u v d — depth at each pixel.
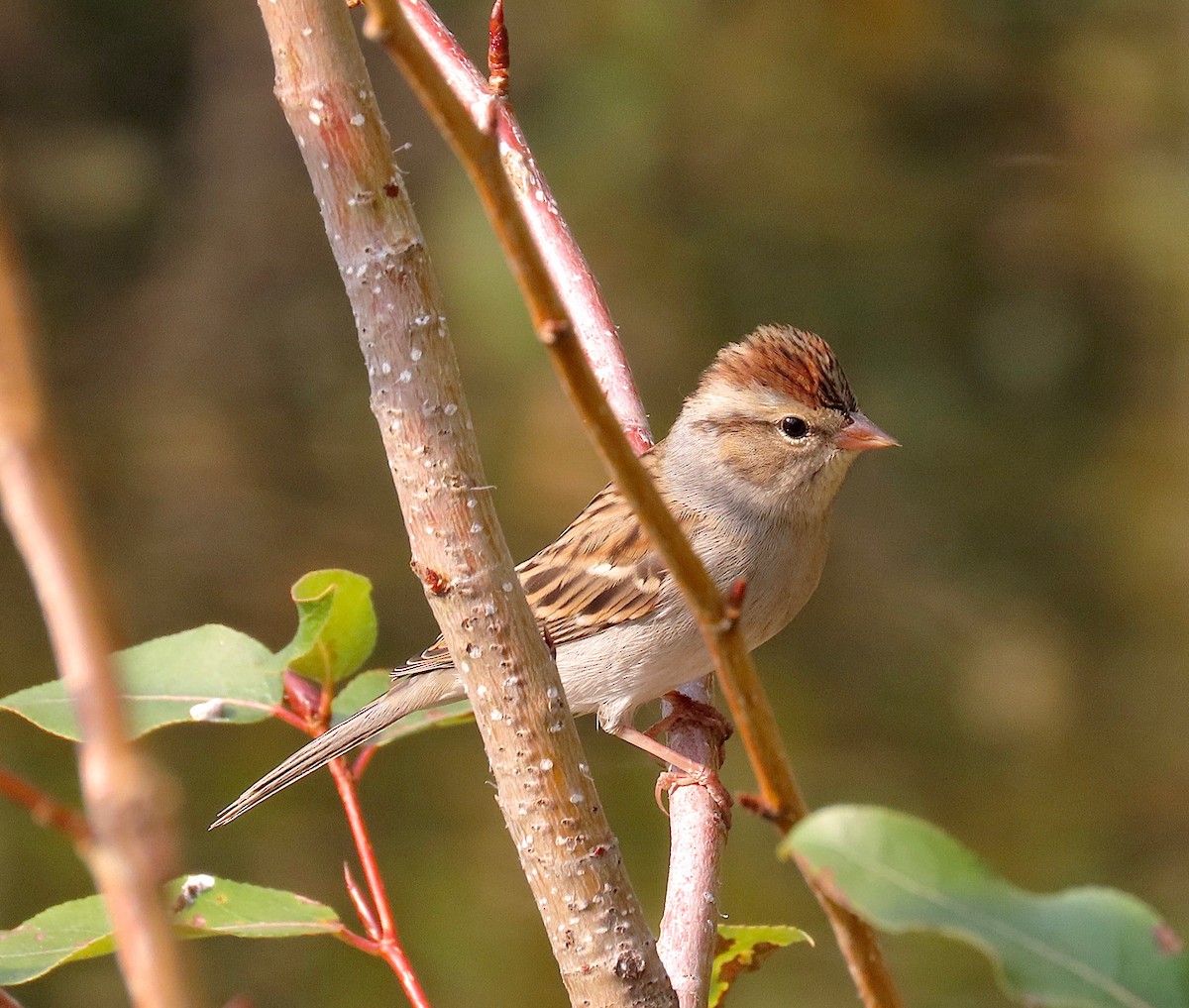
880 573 13.86
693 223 13.62
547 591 6.68
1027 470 14.29
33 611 12.43
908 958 10.62
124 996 9.94
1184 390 14.73
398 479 3.40
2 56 15.67
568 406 13.02
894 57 14.10
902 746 12.91
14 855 10.34
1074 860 12.27
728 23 13.95
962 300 14.35
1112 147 14.87
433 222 13.70
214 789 11.16
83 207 15.20
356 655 4.68
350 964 10.48
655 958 3.53
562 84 13.84
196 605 12.66
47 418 1.51
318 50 3.30
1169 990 2.44
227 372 14.46
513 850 11.15
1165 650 13.71
